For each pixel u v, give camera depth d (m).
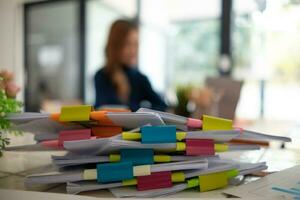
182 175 0.44
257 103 2.63
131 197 0.41
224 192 0.44
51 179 0.44
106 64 1.83
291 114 2.45
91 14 3.82
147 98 1.87
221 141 0.48
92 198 0.41
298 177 0.51
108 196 0.42
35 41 3.82
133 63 1.89
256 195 0.43
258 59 2.81
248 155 0.73
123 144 0.40
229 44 3.12
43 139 0.51
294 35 2.64
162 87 3.74
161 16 3.78
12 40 3.66
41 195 0.43
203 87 1.49
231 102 1.46
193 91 1.40
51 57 3.88
